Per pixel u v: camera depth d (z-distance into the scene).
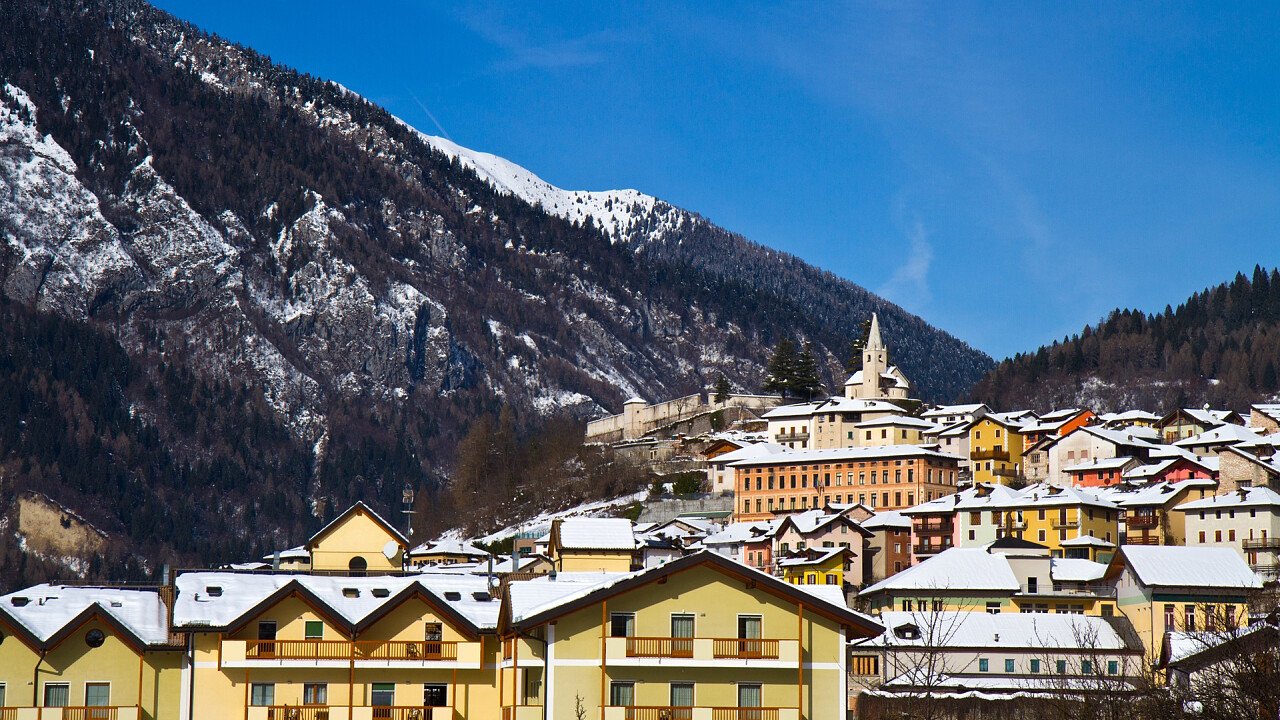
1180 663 84.75
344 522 132.12
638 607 87.31
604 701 85.62
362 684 94.69
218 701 93.19
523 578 104.50
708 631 87.31
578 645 86.94
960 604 171.62
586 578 100.88
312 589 98.00
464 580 104.25
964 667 136.88
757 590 88.25
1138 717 75.81
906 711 85.50
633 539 128.38
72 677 91.62
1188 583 148.12
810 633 88.25
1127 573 156.38
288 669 93.81
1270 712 66.56
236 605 96.00
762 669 87.19
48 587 101.38
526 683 90.88
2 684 90.69
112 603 96.94
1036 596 169.62
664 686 87.00
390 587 100.81
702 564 87.94
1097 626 144.75
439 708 93.75
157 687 92.75
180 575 101.75
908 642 135.88
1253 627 83.62
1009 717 114.38
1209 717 68.62
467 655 95.19
